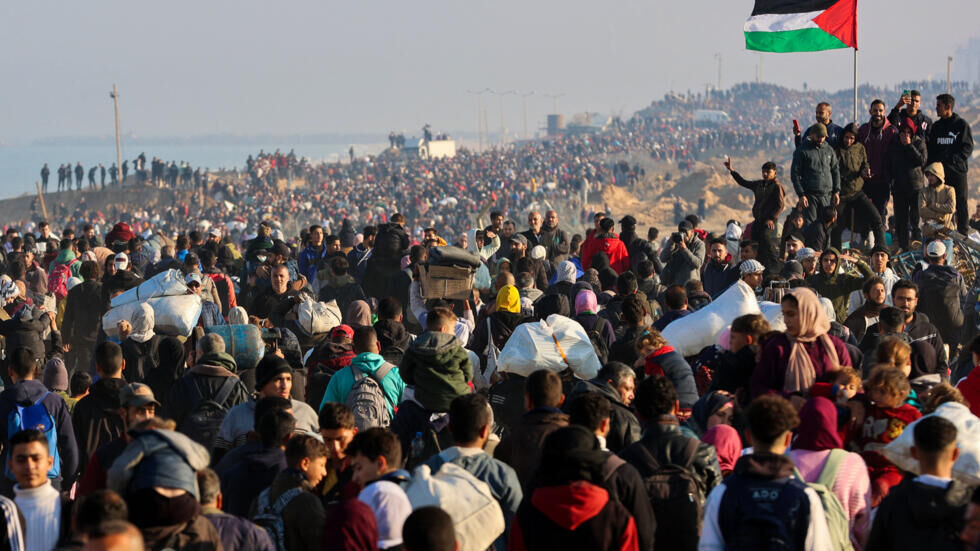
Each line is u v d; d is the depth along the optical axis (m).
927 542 10.85
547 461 10.89
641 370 16.56
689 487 12.29
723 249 30.91
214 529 10.88
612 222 32.62
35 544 11.92
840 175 35.84
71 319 28.69
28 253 36.72
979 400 16.20
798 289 14.73
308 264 35.97
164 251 37.28
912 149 35.59
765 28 38.94
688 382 16.12
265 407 13.97
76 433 18.05
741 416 14.87
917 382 16.78
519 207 162.50
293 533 11.75
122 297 23.30
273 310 24.30
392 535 11.20
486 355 20.45
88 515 9.30
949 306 26.84
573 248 40.31
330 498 13.28
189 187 176.62
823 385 13.88
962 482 11.98
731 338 15.88
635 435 14.43
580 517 10.52
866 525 12.16
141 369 22.75
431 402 15.71
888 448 12.60
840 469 12.17
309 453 12.25
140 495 10.28
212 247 36.06
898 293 19.67
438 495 11.99
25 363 17.59
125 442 14.29
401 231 32.50
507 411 18.02
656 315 25.75
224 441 15.30
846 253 30.09
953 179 35.66
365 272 32.97
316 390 18.45
